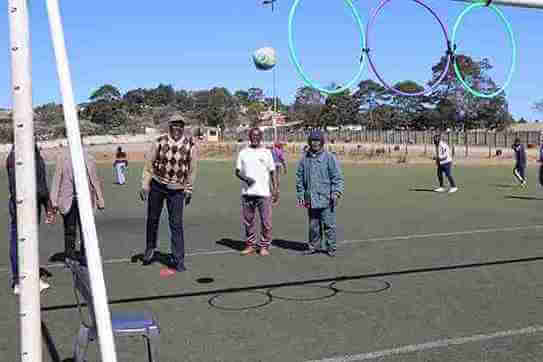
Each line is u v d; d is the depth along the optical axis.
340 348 4.68
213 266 7.82
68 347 4.80
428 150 57.47
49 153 52.25
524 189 19.95
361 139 77.44
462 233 10.37
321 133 8.37
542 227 10.99
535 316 5.46
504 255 8.33
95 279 2.85
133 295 6.38
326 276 7.17
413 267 7.61
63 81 2.88
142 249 9.20
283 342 4.84
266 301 6.08
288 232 10.83
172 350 4.68
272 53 5.45
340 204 15.47
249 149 8.52
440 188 19.36
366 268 7.59
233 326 5.27
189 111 136.88
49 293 6.49
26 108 3.01
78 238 10.14
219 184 24.00
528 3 5.13
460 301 5.99
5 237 10.61
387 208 14.45
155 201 7.66
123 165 25.25
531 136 62.22
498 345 4.70
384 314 5.57
